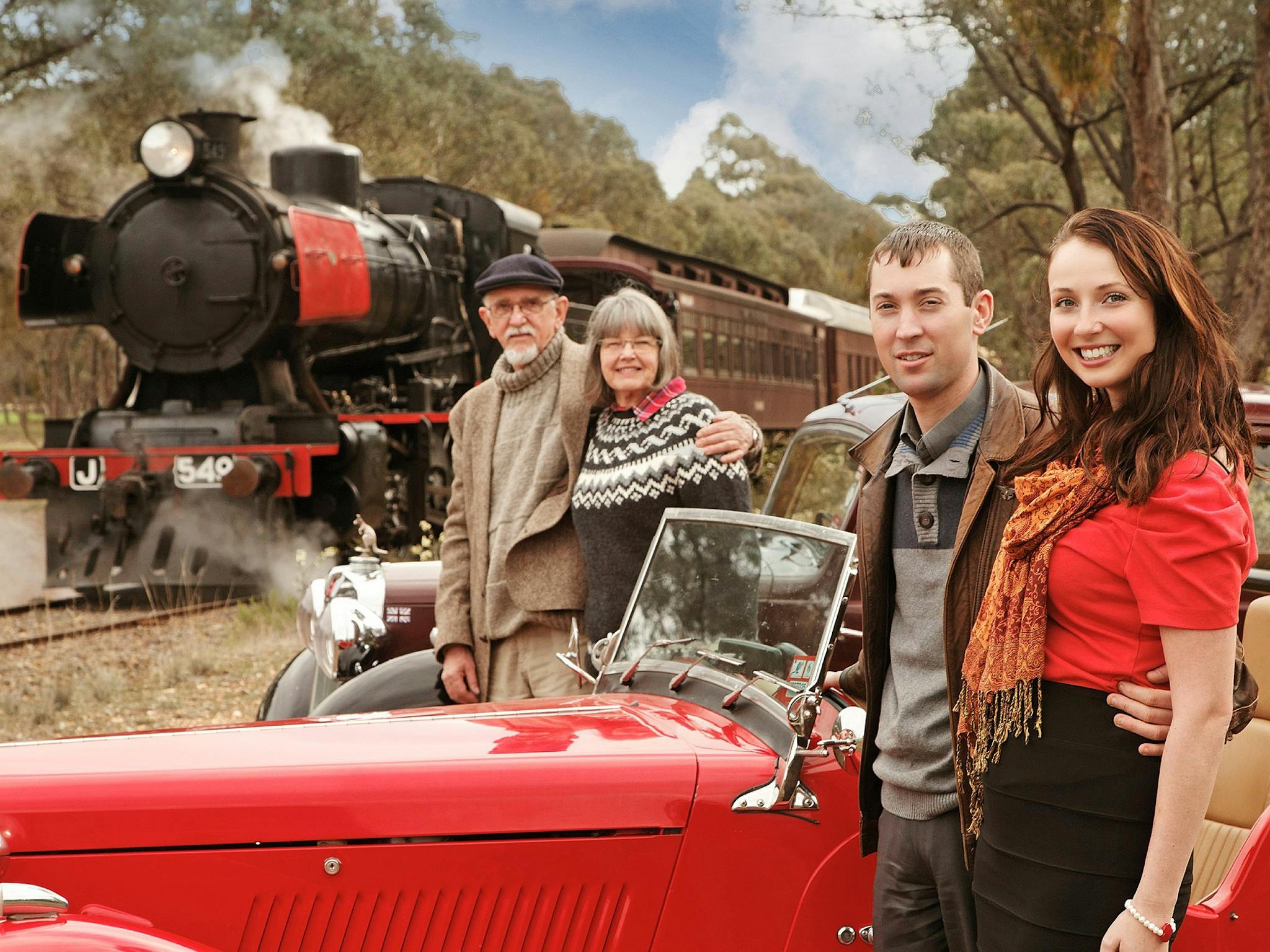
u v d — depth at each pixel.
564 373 3.79
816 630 2.44
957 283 2.33
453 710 2.81
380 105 29.27
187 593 10.34
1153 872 1.82
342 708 3.93
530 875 2.39
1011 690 1.98
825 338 23.98
